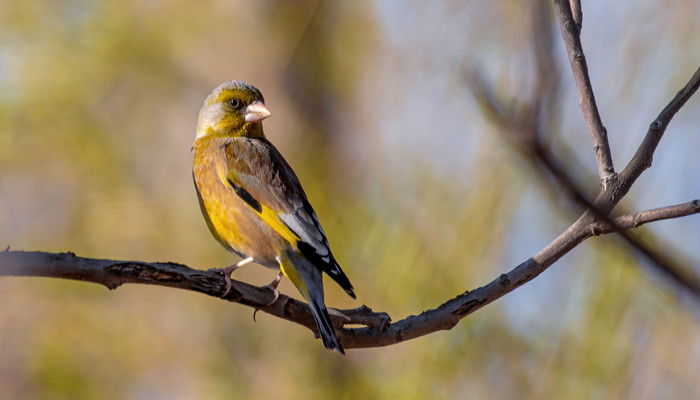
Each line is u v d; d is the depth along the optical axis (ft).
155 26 46.83
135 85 45.68
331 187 40.60
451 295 34.76
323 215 38.19
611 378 31.32
